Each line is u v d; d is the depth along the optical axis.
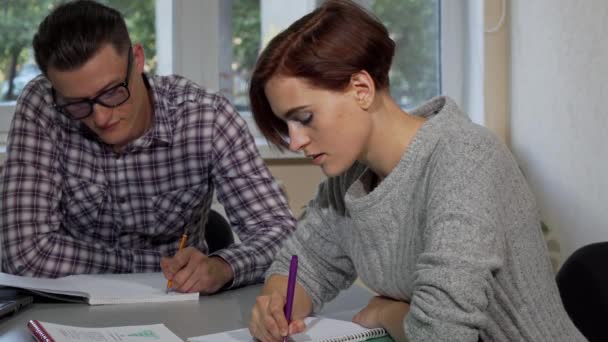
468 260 0.97
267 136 1.15
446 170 1.05
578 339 1.16
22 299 1.34
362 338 1.16
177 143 1.76
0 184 1.75
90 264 1.68
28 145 1.71
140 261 1.73
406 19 2.88
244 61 2.73
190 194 1.80
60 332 1.15
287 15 2.73
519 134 2.70
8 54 2.50
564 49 2.40
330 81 1.04
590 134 2.28
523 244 1.10
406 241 1.16
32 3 2.51
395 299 1.26
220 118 1.78
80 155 1.75
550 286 1.15
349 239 1.29
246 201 1.76
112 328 1.20
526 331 1.11
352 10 1.07
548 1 2.47
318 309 1.35
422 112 1.19
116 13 1.57
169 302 1.41
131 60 1.57
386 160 1.15
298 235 1.39
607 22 2.17
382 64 1.09
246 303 1.41
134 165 1.75
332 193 1.34
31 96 1.75
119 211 1.78
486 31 2.73
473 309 0.97
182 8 2.60
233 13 2.70
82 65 1.47
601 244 1.40
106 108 1.53
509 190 1.08
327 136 1.06
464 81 2.89
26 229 1.66
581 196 2.35
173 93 1.78
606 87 2.19
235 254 1.57
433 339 0.97
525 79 2.64
